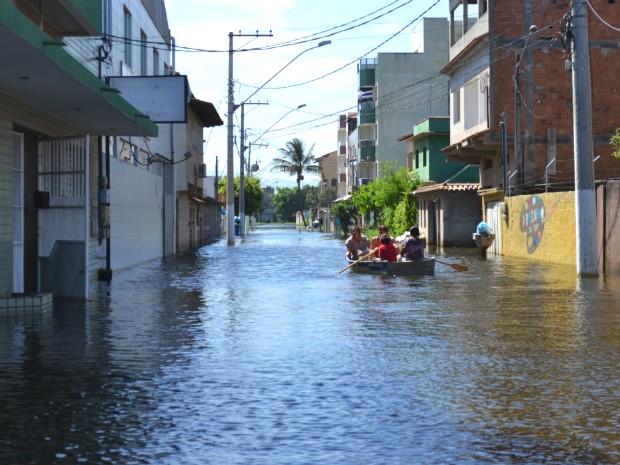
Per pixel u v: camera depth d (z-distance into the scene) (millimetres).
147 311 14266
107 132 19359
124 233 26328
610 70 35812
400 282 20625
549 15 35875
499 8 36000
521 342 10539
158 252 34250
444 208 45438
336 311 14219
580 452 5664
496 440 5969
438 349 10023
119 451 5715
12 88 13406
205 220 58531
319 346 10305
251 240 60094
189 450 5738
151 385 7941
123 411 6875
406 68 68938
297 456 5594
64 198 16078
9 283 14359
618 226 22219
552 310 14148
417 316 13406
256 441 5965
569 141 35906
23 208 15523
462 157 43062
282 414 6777
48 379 8227
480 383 7980
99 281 21391
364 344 10445
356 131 80875
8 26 9484
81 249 15984
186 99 22562
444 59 68812
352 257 27469
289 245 49125
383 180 55719
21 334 11391
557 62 35875
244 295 17328
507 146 36406
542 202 30281
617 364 8945
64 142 16062
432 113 68812
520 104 33844
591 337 10945
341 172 106500
